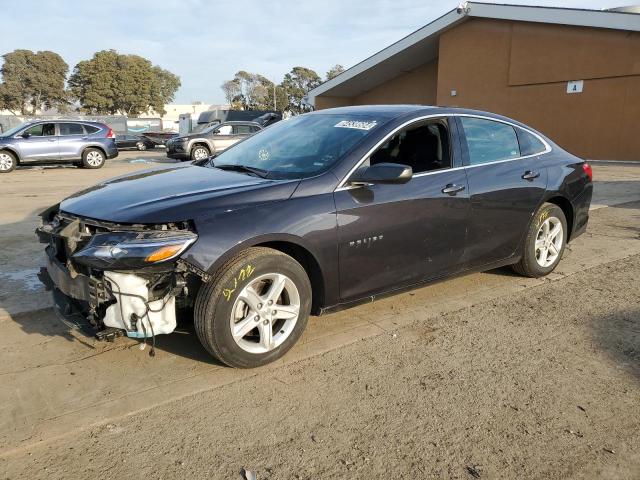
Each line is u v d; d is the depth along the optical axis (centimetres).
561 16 1766
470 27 2094
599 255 588
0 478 234
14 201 942
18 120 4666
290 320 336
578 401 301
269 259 315
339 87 2725
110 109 7531
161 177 379
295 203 328
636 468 247
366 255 358
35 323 390
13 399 293
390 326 394
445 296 457
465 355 353
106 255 286
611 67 1706
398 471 243
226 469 243
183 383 311
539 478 240
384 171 334
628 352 360
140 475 238
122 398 295
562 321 409
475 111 446
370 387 312
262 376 321
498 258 454
